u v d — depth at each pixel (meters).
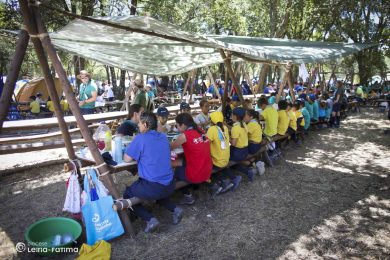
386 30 21.69
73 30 4.91
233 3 17.45
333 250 3.62
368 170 6.48
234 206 4.72
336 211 4.57
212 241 3.79
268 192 5.25
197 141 4.36
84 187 3.65
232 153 5.41
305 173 6.24
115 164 3.88
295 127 7.99
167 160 3.87
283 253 3.56
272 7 16.86
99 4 14.16
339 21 20.42
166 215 4.41
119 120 8.16
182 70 8.84
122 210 3.76
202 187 5.34
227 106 8.23
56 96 3.87
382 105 17.22
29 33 3.47
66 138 3.93
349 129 11.24
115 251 3.54
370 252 3.57
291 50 7.76
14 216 4.33
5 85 3.39
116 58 7.01
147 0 14.99
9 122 6.39
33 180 5.68
